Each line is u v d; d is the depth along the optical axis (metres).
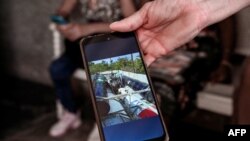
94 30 1.52
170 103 1.38
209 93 1.60
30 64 2.39
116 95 0.65
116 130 0.64
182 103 1.45
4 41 2.45
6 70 2.53
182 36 0.71
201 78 1.54
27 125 1.93
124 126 0.64
